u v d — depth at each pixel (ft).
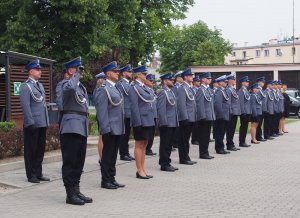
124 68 39.47
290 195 26.78
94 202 25.25
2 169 33.60
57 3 78.38
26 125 29.81
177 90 38.55
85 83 75.72
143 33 108.27
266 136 59.11
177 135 39.88
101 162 29.19
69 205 24.57
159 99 35.42
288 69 126.41
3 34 84.79
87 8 80.02
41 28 80.79
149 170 35.91
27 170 30.45
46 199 26.02
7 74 44.65
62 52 84.64
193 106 39.17
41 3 82.23
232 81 48.24
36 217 22.11
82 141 25.16
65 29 84.17
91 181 31.50
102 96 28.32
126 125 39.91
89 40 83.51
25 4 80.84
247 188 28.84
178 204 24.68
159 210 23.40
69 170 24.84
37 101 30.35
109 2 91.76
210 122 42.39
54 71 75.56
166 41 116.06
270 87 59.88
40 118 30.32
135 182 31.07
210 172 34.88
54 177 32.35
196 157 43.16
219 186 29.55
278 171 35.09
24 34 80.12
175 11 117.50
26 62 49.44
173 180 31.76
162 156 35.60
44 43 84.43
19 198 26.27
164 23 115.44
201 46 209.36
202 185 29.91
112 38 86.53
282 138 60.54
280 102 63.87
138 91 32.12
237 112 47.83
